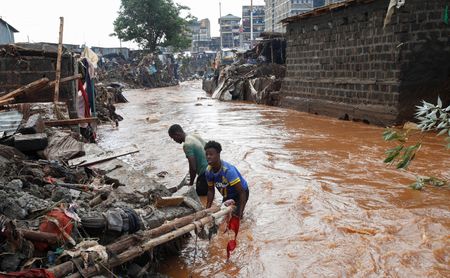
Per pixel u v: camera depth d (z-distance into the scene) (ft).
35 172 20.34
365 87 52.80
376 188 25.20
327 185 25.86
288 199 23.47
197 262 16.89
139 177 21.48
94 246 12.77
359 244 17.76
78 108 40.88
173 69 193.26
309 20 66.64
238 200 17.70
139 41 180.45
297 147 37.91
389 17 42.24
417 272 15.51
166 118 62.95
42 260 12.39
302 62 70.23
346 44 56.65
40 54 38.14
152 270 15.69
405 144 38.24
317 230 19.30
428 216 20.51
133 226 14.11
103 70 158.61
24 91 33.01
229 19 280.10
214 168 17.76
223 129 50.08
